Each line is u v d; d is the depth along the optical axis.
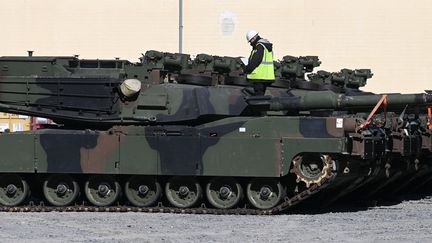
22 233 70.75
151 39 172.75
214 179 85.94
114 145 86.69
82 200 89.69
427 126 98.94
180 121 86.81
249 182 84.94
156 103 87.12
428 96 84.81
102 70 90.81
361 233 70.56
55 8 175.62
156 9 172.38
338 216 81.94
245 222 77.31
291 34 168.38
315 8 167.88
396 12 166.62
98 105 88.25
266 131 83.94
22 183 89.31
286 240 66.69
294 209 88.81
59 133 87.50
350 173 84.62
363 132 83.75
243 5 170.00
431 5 165.62
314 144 82.00
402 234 70.25
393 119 91.88
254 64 88.00
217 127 85.25
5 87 90.56
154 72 88.94
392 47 166.88
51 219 80.00
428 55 165.88
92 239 67.25
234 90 89.44
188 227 73.94
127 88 86.62
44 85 89.50
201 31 171.25
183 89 87.50
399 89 167.12
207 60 94.00
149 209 86.12
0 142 88.56
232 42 170.38
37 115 89.88
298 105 86.38
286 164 82.94
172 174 85.44
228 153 84.25
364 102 85.12
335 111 92.94
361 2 167.12
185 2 171.62
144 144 86.12
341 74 109.75
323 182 81.81
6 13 176.75
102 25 174.25
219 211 84.25
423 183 111.00
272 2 168.88
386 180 97.50
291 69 101.81
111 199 87.75
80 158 87.06
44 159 87.50
